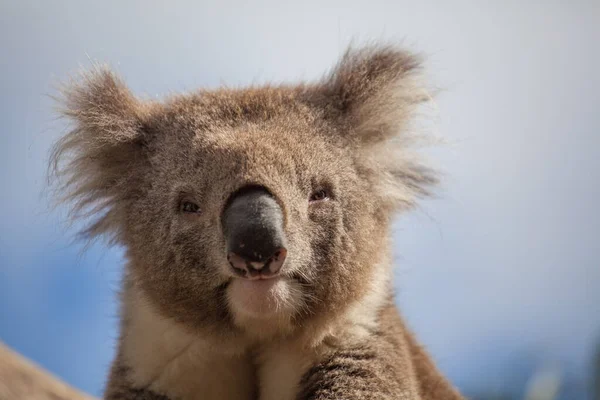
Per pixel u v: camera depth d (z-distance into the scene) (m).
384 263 9.00
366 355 8.50
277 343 8.56
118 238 9.31
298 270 8.14
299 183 8.34
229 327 8.38
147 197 8.82
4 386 8.24
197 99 9.46
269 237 7.75
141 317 8.73
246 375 8.91
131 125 9.30
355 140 9.12
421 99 9.60
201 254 8.27
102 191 9.45
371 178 9.10
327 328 8.45
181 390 8.70
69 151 9.41
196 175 8.39
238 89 9.78
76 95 9.38
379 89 9.36
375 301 8.76
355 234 8.62
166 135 9.07
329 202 8.50
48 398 8.40
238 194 8.07
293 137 8.62
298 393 8.54
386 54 9.55
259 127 8.74
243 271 7.83
